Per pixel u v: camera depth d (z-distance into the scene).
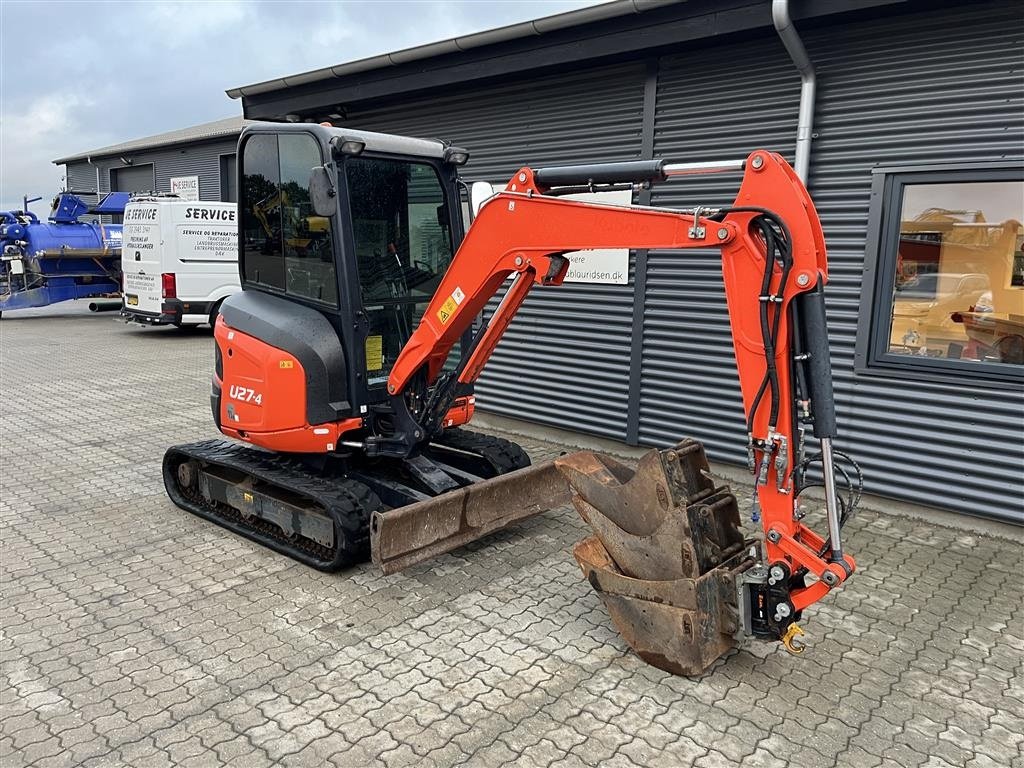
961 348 5.13
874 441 5.46
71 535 4.93
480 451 5.21
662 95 6.18
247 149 4.86
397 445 4.55
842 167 5.37
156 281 14.05
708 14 5.37
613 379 6.83
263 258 4.91
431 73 7.10
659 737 2.94
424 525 4.09
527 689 3.25
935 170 4.98
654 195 6.37
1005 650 3.66
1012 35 4.65
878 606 4.09
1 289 17.17
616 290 6.67
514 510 4.65
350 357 4.44
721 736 2.96
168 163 22.03
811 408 3.02
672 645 3.31
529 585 4.28
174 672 3.34
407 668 3.40
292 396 4.41
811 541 3.21
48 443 7.20
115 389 9.88
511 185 3.81
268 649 3.54
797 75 5.49
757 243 3.10
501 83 7.19
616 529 3.48
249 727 2.96
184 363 12.00
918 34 4.95
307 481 4.52
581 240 3.54
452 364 5.18
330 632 3.71
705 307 6.14
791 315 3.00
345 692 3.21
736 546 3.48
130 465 6.49
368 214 4.56
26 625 3.75
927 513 5.34
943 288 5.14
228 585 4.22
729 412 6.15
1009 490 4.97
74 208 17.33
